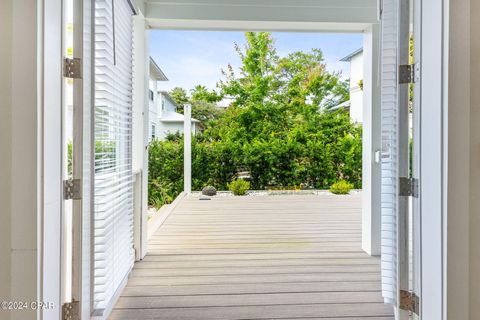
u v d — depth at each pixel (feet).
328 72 37.22
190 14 10.59
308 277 9.04
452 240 4.91
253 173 29.22
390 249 6.67
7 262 4.75
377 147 10.91
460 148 4.86
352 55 34.27
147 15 10.48
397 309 6.03
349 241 12.57
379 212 10.89
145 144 10.65
